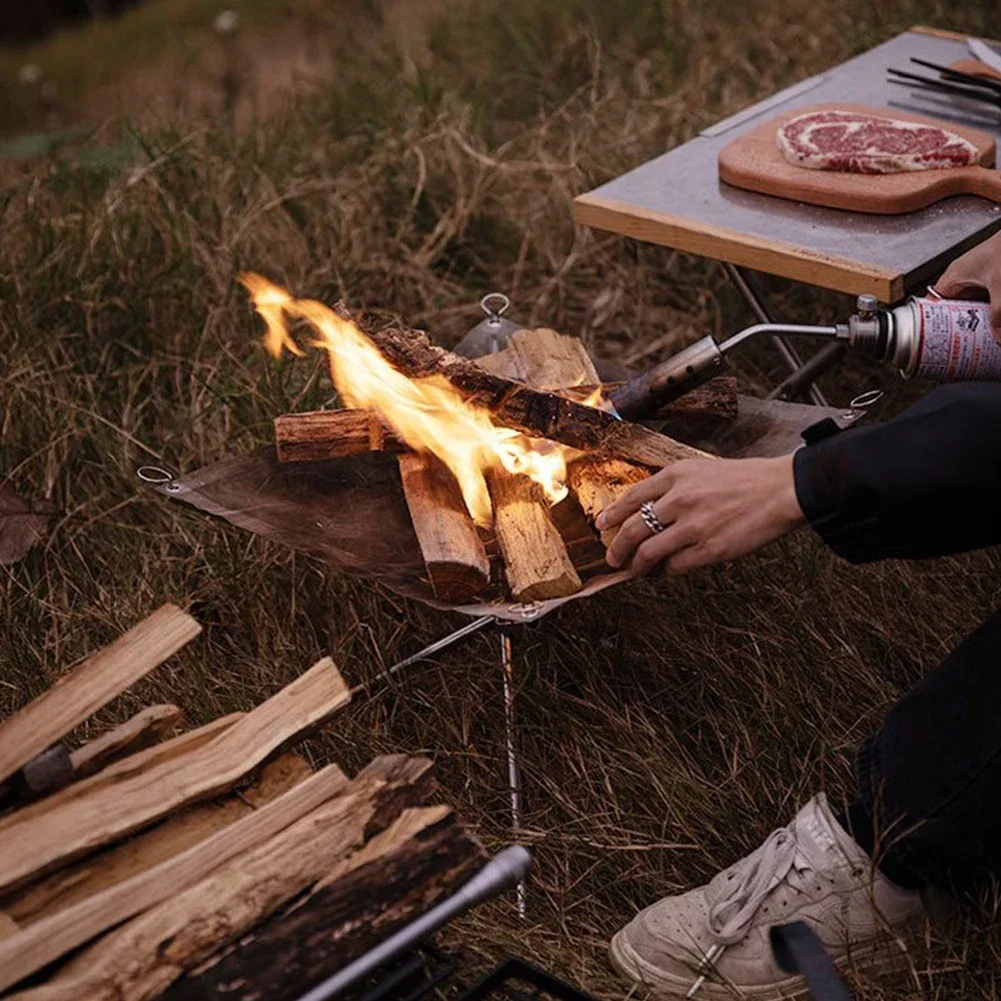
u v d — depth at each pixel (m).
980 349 1.57
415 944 1.17
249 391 2.22
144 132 3.08
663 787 1.67
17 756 1.24
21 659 1.91
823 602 1.91
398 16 4.07
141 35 5.28
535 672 1.85
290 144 3.10
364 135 3.11
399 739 1.80
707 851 1.62
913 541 1.36
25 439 2.25
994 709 1.37
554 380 1.84
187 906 1.14
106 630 1.97
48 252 2.53
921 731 1.41
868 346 1.59
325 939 1.14
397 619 1.95
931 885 1.45
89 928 1.13
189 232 2.64
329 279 2.63
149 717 1.33
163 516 2.15
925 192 1.91
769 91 3.10
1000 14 3.09
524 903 1.60
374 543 1.64
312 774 1.31
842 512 1.37
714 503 1.42
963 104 2.20
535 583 1.48
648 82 3.29
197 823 1.27
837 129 2.05
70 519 2.14
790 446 1.70
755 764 1.69
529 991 1.49
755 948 1.46
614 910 1.61
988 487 1.31
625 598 1.92
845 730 1.75
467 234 2.85
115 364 2.46
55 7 6.72
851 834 1.46
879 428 1.36
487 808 1.72
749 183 2.00
